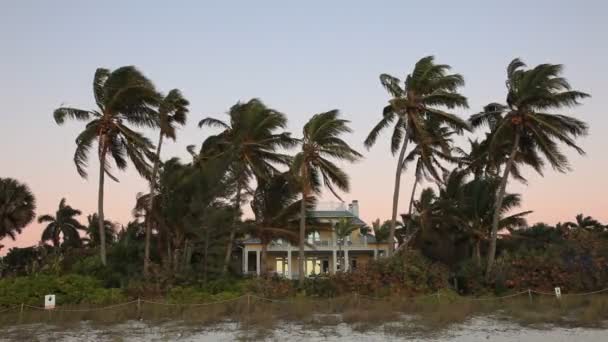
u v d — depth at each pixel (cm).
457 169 4272
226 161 3183
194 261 3572
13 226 3738
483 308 2264
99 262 2992
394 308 2238
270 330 1717
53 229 6569
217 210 2973
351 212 5647
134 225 4503
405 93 3272
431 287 2727
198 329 1767
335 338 1591
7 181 3816
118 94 2958
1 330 1786
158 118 3203
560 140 3147
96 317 2011
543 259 2866
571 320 1900
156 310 2127
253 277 3145
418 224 4134
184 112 3534
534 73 3109
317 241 5241
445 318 1908
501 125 3241
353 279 2739
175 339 1584
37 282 2430
